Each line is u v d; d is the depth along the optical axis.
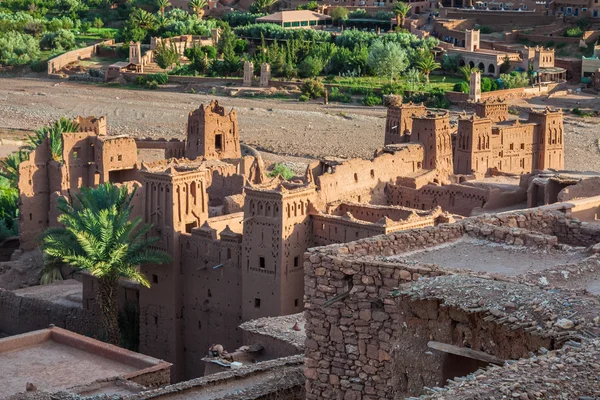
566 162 183.00
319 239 85.62
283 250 84.06
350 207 92.88
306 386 30.83
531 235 32.12
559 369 21.00
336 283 29.97
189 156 136.25
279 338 65.75
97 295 93.69
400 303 27.25
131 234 95.38
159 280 92.06
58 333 79.38
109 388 63.75
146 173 92.12
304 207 85.31
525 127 129.88
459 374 26.45
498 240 32.56
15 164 151.75
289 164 181.25
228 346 89.19
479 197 103.31
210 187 110.69
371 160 109.12
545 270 28.98
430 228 32.69
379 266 29.30
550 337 24.03
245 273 86.50
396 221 83.12
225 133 136.25
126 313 95.88
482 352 25.62
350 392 30.17
